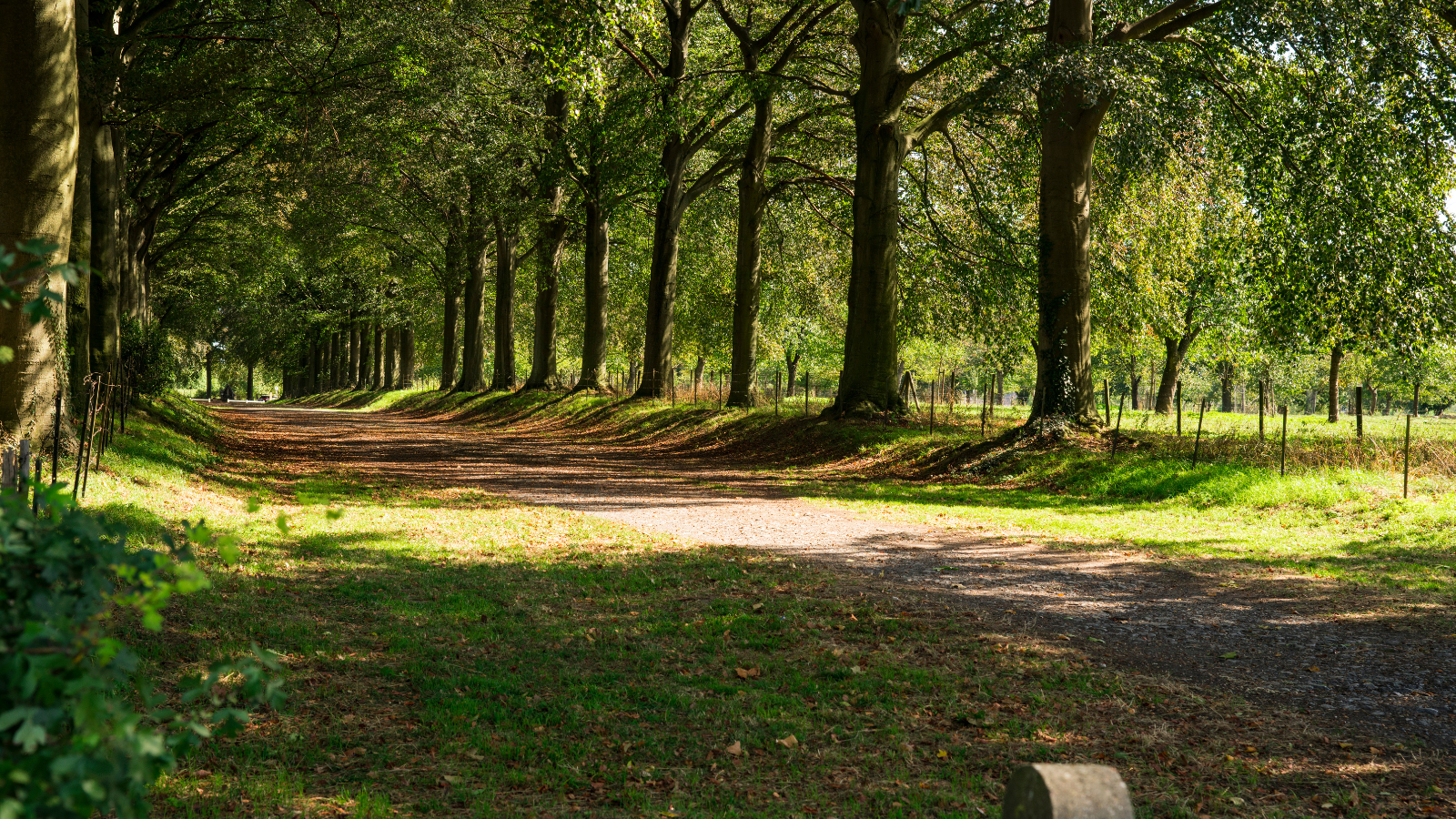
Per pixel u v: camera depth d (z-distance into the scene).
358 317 61.66
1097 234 23.83
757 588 8.75
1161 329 25.70
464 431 35.47
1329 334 19.30
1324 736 5.18
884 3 23.45
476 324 49.78
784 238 36.00
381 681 6.03
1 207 10.69
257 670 2.40
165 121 18.81
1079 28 19.41
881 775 4.72
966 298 28.75
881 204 24.27
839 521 13.22
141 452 14.23
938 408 40.78
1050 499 15.90
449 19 20.41
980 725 5.36
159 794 4.25
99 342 18.53
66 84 11.06
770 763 4.88
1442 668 6.28
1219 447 17.92
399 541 10.77
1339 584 8.90
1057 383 19.88
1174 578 9.33
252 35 19.30
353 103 19.64
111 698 2.23
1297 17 16.98
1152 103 18.73
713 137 33.28
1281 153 18.52
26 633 1.92
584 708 5.61
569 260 49.28
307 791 4.41
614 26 19.72
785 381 96.19
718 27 32.91
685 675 6.22
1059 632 7.30
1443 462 14.02
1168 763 4.83
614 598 8.31
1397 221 17.81
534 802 4.39
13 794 1.83
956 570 9.74
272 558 9.29
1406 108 17.23
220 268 45.22
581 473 20.12
